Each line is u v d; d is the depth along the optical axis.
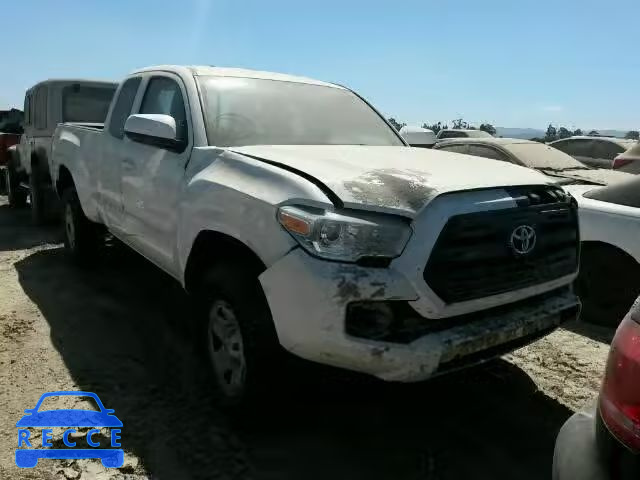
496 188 2.83
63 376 3.49
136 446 2.82
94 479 2.57
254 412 2.88
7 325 4.27
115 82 8.55
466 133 20.17
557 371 3.83
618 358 1.63
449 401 3.40
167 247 3.67
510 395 3.48
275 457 2.78
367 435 3.01
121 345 3.98
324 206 2.56
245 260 2.94
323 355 2.53
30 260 6.20
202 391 3.36
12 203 10.16
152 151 3.97
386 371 2.49
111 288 5.22
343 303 2.44
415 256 2.51
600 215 4.51
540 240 2.93
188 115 3.69
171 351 3.90
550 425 3.15
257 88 4.15
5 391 3.29
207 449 2.82
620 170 8.97
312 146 3.57
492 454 2.87
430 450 2.89
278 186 2.78
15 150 9.82
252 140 3.68
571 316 3.19
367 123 4.49
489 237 2.70
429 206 2.57
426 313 2.54
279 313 2.60
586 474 1.63
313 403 3.30
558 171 7.49
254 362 2.75
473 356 2.68
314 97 4.40
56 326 4.29
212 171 3.24
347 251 2.49
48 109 7.99
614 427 1.58
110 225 4.75
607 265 4.55
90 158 5.10
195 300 3.31
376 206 2.55
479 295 2.66
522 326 2.83
